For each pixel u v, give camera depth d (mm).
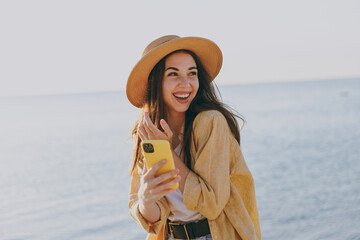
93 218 14289
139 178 2619
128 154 28328
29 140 40375
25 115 93438
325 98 89250
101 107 110188
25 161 27891
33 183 20797
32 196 18141
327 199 14250
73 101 195125
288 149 26250
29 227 13633
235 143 2336
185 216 2309
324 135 31875
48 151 32062
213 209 2109
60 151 31672
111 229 12977
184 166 2158
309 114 51469
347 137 29922
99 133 43438
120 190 18281
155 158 1974
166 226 2434
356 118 43531
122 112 80625
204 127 2248
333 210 12906
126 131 44031
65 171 23484
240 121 46500
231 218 2225
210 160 2166
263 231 11469
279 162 22078
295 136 32375
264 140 31188
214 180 2133
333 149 25094
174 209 2332
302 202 14047
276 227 11719
